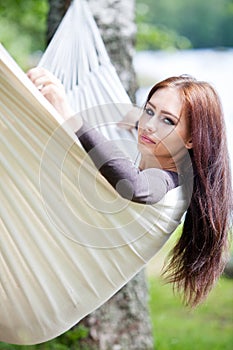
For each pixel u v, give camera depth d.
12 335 3.41
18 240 3.17
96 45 3.81
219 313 8.12
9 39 9.94
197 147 3.22
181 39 9.18
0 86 2.98
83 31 3.82
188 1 16.34
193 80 3.29
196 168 3.26
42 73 3.27
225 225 3.30
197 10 16.39
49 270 3.22
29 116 3.01
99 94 3.73
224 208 3.29
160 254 5.47
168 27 16.34
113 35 5.51
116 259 3.23
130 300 5.64
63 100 3.21
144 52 13.27
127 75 5.53
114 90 3.74
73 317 3.32
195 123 3.22
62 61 3.78
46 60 3.78
